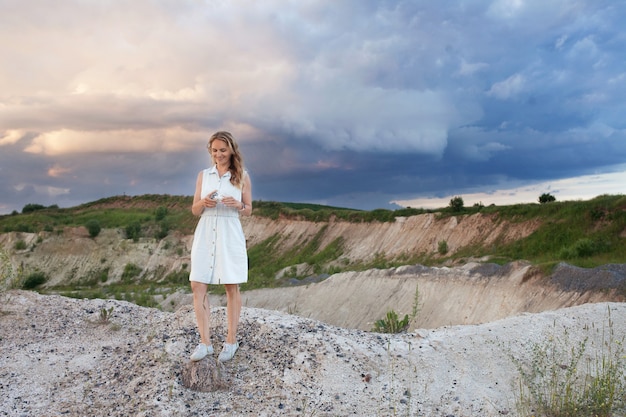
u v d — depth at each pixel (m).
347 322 28.92
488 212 39.31
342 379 5.54
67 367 6.14
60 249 61.88
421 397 5.27
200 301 5.45
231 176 5.45
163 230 67.69
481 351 6.29
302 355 5.89
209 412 4.88
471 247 37.62
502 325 7.15
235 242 5.44
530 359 6.09
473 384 5.55
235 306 5.72
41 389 5.50
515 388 5.45
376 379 5.64
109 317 8.59
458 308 26.11
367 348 6.25
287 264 51.34
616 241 28.42
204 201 5.26
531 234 34.19
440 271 29.50
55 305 9.11
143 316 8.88
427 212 46.94
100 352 6.62
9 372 6.00
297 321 6.98
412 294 28.53
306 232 55.69
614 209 30.83
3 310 8.51
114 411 4.91
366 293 30.31
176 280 56.03
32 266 59.31
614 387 5.20
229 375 5.52
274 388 5.32
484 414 4.93
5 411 4.96
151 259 61.91
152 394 5.09
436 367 5.91
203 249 5.41
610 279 21.22
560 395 5.18
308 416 4.85
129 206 99.12
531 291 23.66
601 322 7.22
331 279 33.28
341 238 51.06
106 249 62.97
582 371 5.82
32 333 7.72
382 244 46.31
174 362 5.63
